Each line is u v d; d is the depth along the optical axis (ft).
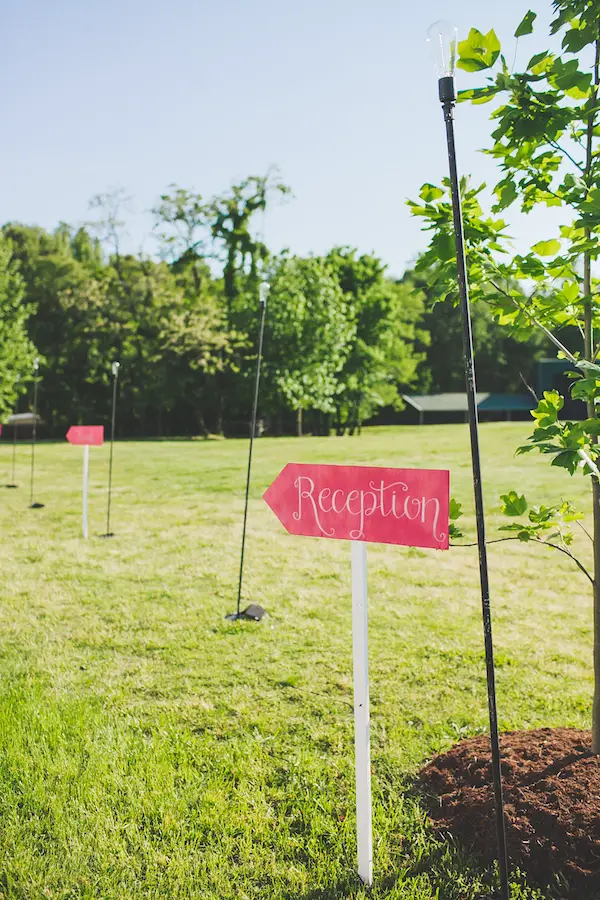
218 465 61.31
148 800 10.02
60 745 11.58
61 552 27.35
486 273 9.09
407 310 155.63
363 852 8.30
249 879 8.50
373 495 7.95
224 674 14.93
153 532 31.50
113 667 15.43
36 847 9.11
